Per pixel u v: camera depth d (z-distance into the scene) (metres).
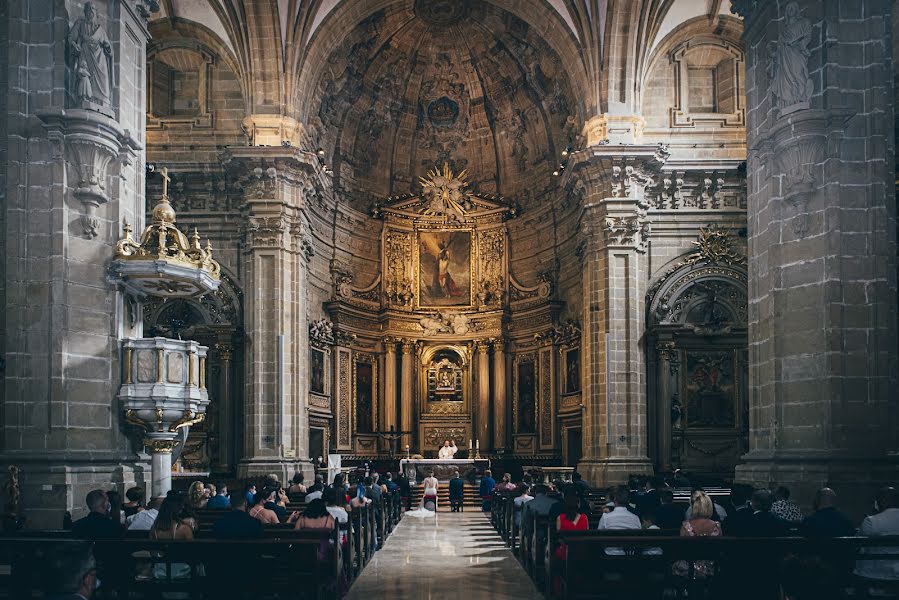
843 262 14.48
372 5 31.03
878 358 14.29
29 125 14.91
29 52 15.07
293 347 29.14
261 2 28.44
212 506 15.13
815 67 14.98
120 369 15.49
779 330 15.17
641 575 9.45
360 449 35.56
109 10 15.89
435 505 27.91
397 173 37.78
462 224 37.59
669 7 29.53
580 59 29.78
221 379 29.30
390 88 36.06
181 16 29.92
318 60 30.61
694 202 29.86
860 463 14.02
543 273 35.16
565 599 9.32
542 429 35.09
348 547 13.55
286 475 27.83
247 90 29.52
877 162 14.62
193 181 30.23
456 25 34.53
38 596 7.80
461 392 37.19
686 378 29.30
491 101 36.66
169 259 15.45
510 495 19.50
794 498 14.29
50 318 14.60
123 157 15.74
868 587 8.83
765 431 15.62
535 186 36.03
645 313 29.39
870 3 14.87
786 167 15.10
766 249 15.77
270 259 28.98
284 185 29.09
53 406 14.42
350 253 35.94
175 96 31.45
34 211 14.80
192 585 9.09
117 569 9.04
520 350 36.50
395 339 36.69
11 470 13.67
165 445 16.00
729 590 8.92
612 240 28.70
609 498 15.79
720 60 31.05
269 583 9.77
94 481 14.55
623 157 28.44
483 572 15.17
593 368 28.83
